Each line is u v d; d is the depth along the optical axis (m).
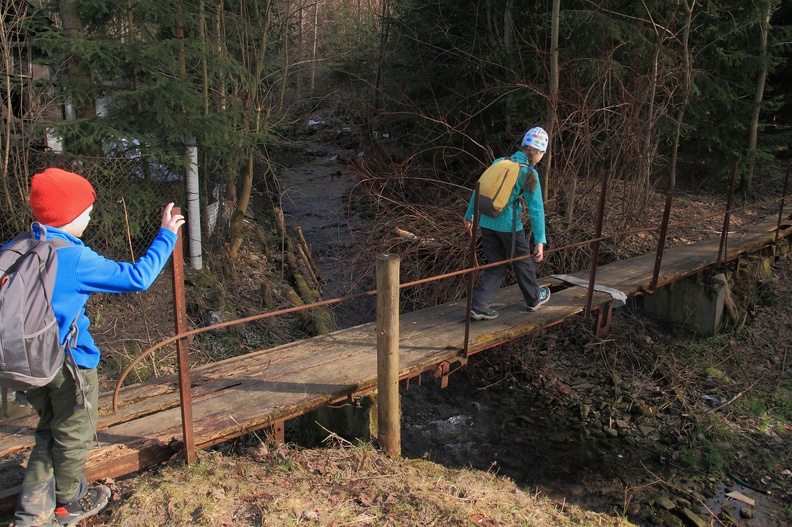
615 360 7.36
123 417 3.53
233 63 7.23
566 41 9.68
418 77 12.20
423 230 8.27
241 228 8.16
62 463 2.60
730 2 10.15
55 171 2.41
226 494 3.06
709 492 5.37
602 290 6.13
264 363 4.34
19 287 2.20
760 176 12.36
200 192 7.48
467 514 3.11
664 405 6.63
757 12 9.70
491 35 10.50
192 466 3.26
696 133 11.41
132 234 6.07
